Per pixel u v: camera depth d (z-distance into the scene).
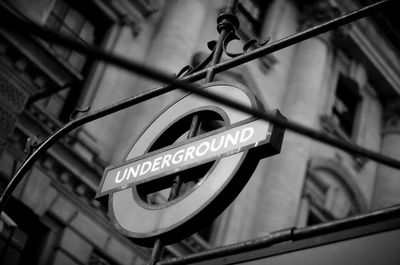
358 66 27.47
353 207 24.98
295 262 4.65
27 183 16.42
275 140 5.35
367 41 27.59
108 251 17.52
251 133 5.45
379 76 28.12
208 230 20.31
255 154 5.39
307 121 23.66
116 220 5.81
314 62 25.06
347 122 26.78
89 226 17.38
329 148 24.89
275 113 5.44
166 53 20.16
